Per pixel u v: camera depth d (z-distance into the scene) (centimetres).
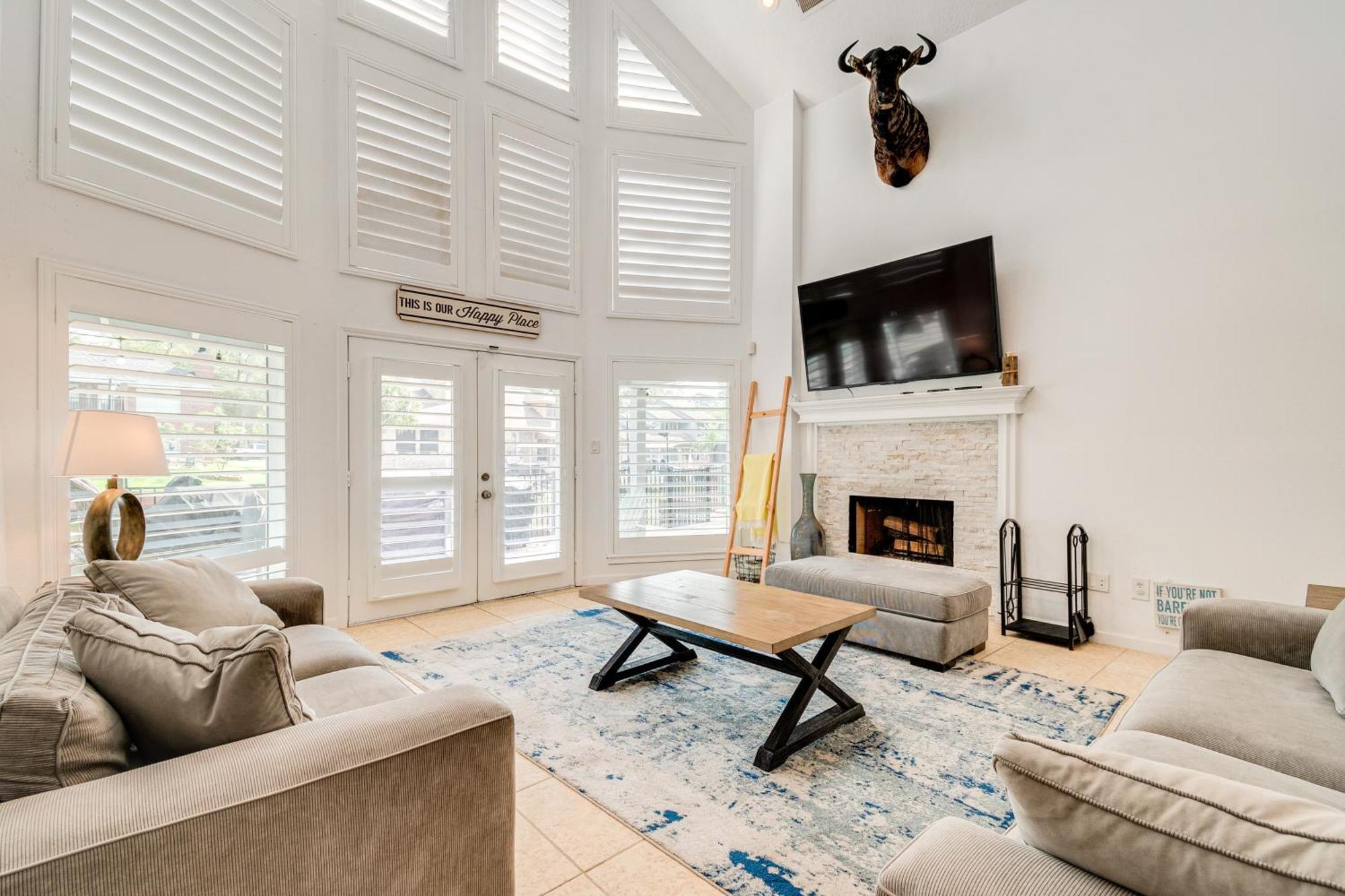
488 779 120
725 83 510
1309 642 183
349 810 103
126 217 281
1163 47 331
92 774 95
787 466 497
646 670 295
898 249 442
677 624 240
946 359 402
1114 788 71
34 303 252
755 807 187
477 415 432
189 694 104
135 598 181
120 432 230
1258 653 191
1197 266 320
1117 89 346
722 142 512
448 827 115
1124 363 342
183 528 298
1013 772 76
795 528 473
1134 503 338
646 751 221
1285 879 57
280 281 344
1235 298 309
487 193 434
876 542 462
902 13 416
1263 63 303
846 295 449
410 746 110
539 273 460
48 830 81
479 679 289
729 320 514
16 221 248
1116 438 344
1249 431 305
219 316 315
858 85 466
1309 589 237
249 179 329
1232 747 137
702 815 183
